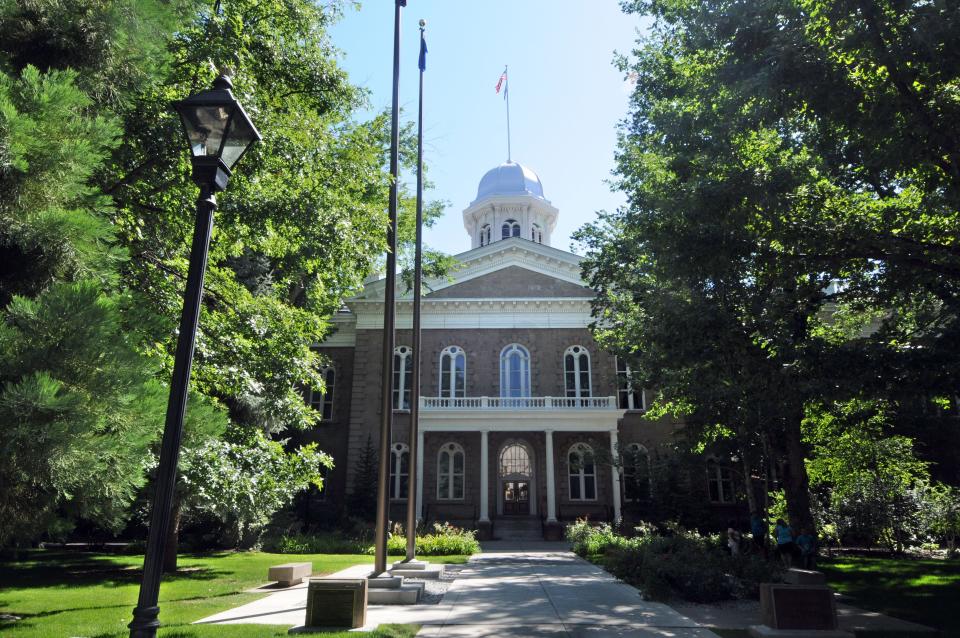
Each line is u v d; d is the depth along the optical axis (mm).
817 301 15461
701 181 13367
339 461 38812
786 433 20016
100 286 5867
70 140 5762
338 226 14195
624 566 16359
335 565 20609
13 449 4707
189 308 5656
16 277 6023
